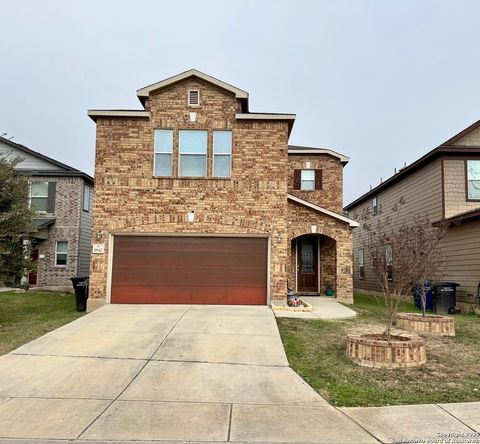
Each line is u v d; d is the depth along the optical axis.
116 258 13.33
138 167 13.41
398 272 8.02
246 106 14.58
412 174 19.20
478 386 6.30
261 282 13.34
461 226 15.30
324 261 18.06
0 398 5.77
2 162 11.52
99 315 11.27
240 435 4.66
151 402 5.64
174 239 13.43
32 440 4.52
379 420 5.07
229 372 6.88
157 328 9.73
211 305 13.09
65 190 21.41
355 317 11.92
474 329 10.81
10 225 10.81
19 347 8.30
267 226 13.35
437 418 5.12
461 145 16.34
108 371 6.88
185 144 13.63
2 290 19.42
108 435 4.65
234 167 13.51
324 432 4.73
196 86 13.80
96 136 13.47
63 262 20.98
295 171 19.91
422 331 10.06
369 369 7.06
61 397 5.81
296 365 7.26
